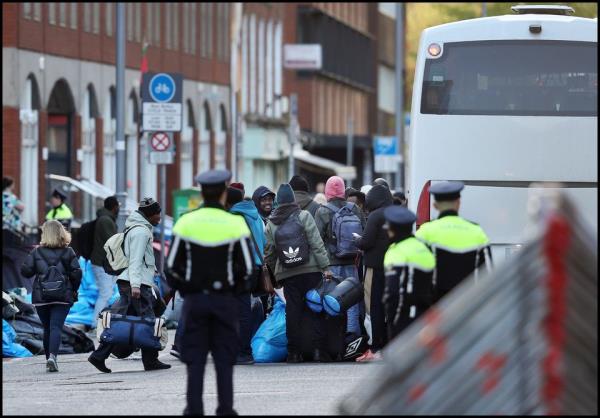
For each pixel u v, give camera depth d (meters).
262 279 44.00
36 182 101.62
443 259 32.44
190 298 27.95
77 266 44.91
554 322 20.86
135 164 124.00
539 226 21.03
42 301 44.53
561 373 20.88
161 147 66.12
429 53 46.16
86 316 59.25
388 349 23.61
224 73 154.25
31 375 43.53
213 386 37.69
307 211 44.06
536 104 45.69
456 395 21.31
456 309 21.45
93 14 113.81
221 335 28.06
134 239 44.28
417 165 45.88
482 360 21.20
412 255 32.06
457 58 46.06
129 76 122.19
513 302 21.09
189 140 142.50
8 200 66.88
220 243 27.78
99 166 115.62
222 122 154.88
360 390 23.30
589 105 45.66
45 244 44.69
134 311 44.38
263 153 165.88
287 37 194.00
